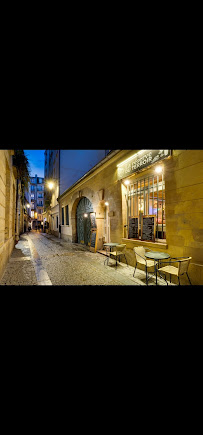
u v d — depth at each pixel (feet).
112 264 21.74
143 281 15.37
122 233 22.84
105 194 26.96
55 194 67.51
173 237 14.98
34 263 22.22
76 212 44.68
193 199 13.34
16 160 28.19
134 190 22.74
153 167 17.53
